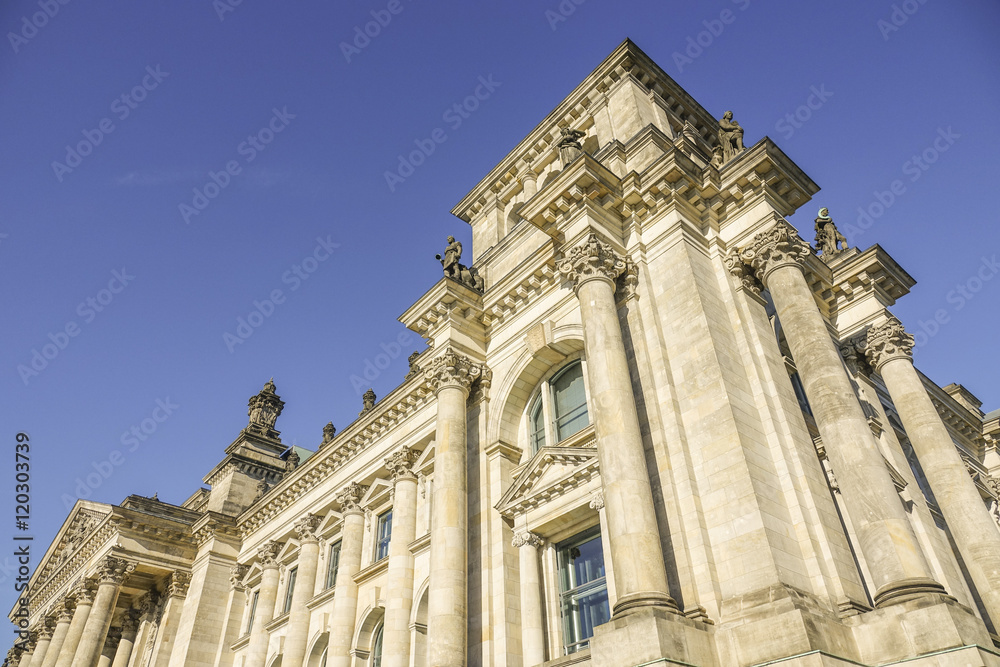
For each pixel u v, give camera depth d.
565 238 28.31
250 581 52.56
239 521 55.78
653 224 28.31
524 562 27.50
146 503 57.59
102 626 50.81
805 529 20.66
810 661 16.36
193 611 51.88
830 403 21.41
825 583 19.62
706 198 28.75
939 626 16.56
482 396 33.00
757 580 19.23
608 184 28.36
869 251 32.44
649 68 38.41
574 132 30.78
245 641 49.62
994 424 45.28
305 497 49.66
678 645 17.75
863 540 19.17
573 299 31.08
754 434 22.52
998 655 16.25
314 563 45.94
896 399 30.06
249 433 66.62
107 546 55.03
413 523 38.31
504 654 25.55
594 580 26.41
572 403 31.12
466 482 30.36
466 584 27.47
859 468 19.86
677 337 25.09
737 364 24.34
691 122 39.91
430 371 32.94
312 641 41.72
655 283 26.98
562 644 25.95
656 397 24.20
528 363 31.95
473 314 34.72
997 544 25.27
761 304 26.95
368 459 44.47
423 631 34.00
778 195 28.31
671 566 20.91
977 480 41.38
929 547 25.50
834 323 33.22
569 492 27.08
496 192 44.78
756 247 26.27
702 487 21.88
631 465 21.34
